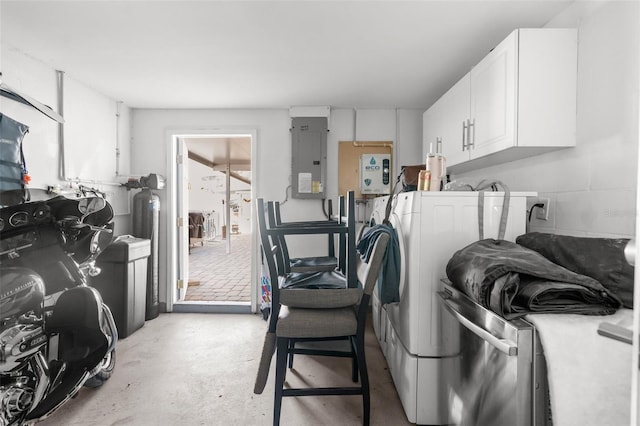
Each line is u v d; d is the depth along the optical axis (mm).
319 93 2951
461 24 1850
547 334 910
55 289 1600
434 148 2703
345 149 3385
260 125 3400
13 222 1431
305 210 3406
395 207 1938
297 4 1682
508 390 980
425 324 1618
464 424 1280
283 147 3400
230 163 7969
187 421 1703
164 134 3414
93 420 1699
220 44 2090
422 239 1613
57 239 1604
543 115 1569
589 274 1095
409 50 2156
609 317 959
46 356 1492
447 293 1485
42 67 2326
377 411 1777
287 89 2852
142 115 3414
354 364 2045
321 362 2336
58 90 2465
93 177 2836
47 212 1525
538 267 1035
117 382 2055
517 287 1015
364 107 3336
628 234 1285
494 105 1759
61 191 2426
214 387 2008
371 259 1562
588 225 1481
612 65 1356
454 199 1609
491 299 1041
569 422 886
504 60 1659
